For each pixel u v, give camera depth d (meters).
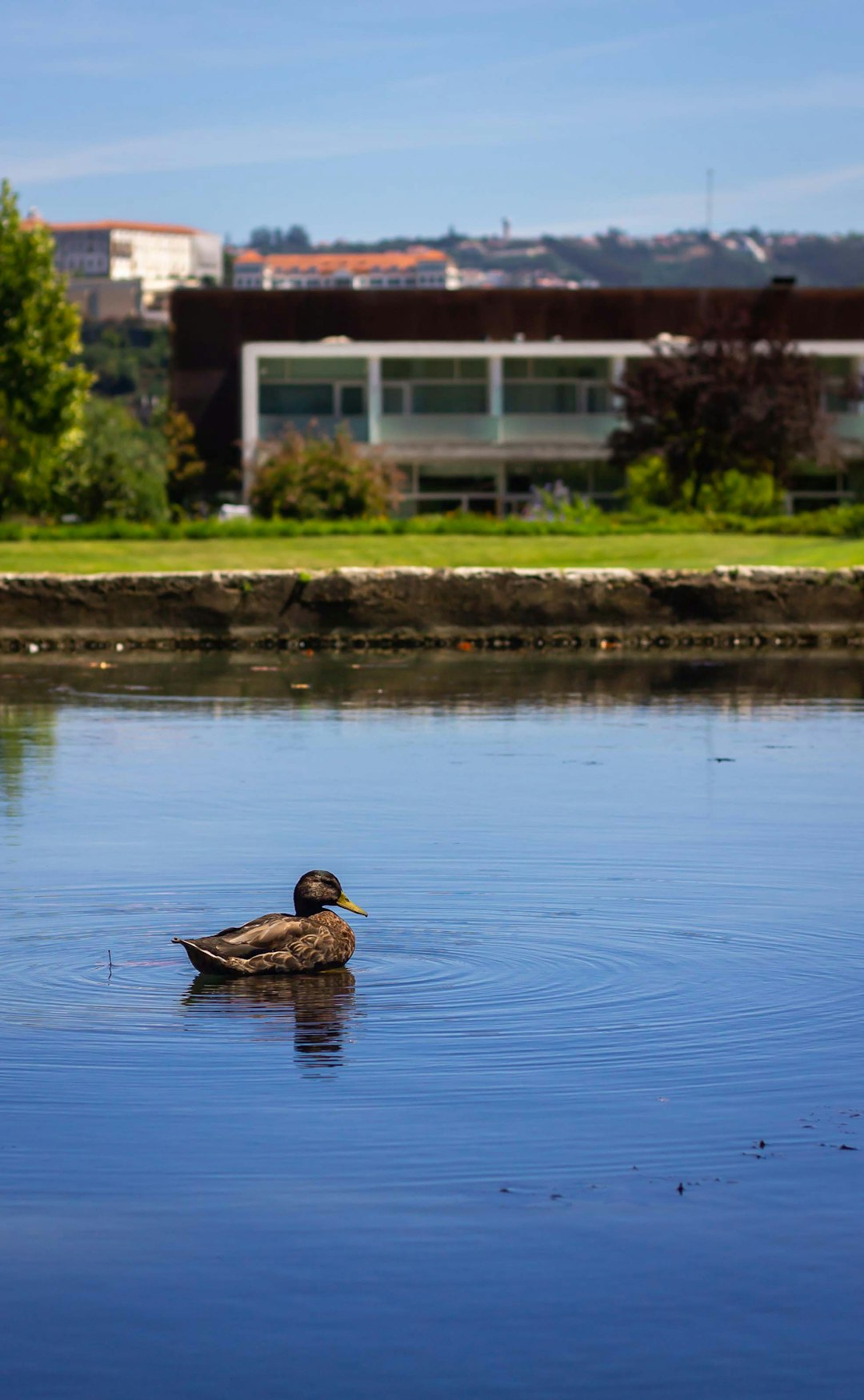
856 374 73.38
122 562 38.56
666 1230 6.17
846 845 13.21
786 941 10.37
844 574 35.41
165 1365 5.29
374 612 34.62
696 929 10.68
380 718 21.98
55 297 61.06
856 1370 5.25
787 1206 6.37
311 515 57.44
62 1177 6.67
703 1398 5.11
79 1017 8.88
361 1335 5.45
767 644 34.84
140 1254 6.00
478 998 9.20
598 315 79.00
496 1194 6.49
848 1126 7.21
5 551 40.06
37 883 11.98
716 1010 8.93
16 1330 5.49
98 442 75.81
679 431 59.22
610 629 34.97
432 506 74.31
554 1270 5.88
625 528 46.69
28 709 23.09
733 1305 5.63
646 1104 7.49
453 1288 5.74
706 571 35.22
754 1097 7.58
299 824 14.23
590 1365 5.28
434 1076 7.89
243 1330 5.48
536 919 10.94
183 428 74.62
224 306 77.12
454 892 11.67
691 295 79.19
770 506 57.34
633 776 16.86
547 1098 7.57
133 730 20.66
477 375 74.25
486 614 34.88
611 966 9.80
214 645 34.28
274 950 9.65
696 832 13.79
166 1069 8.01
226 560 38.84
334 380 73.06
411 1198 6.46
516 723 21.39
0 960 10.02
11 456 60.62
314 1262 5.94
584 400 74.62
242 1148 6.96
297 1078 7.84
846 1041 8.38
